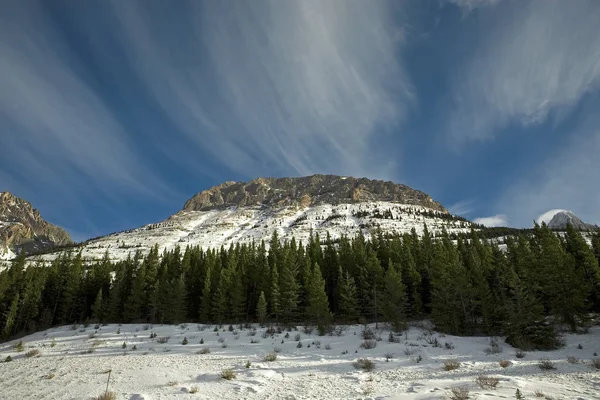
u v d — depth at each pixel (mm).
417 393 11797
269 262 68250
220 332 37719
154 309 54469
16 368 22859
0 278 67500
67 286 65250
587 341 24094
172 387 15086
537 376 13906
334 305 55750
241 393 13773
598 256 47344
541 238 54406
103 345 31641
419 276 48312
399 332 33469
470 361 18797
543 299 35438
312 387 14461
